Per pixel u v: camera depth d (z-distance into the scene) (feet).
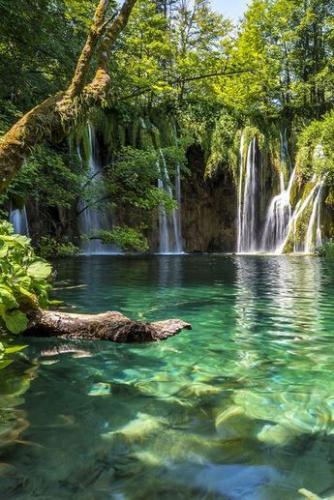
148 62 52.75
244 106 78.54
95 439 6.42
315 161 66.39
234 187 74.54
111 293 21.33
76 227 60.03
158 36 64.95
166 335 12.76
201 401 8.00
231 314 16.43
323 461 5.89
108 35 12.16
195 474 5.50
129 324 12.23
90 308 16.99
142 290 22.63
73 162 40.01
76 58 30.48
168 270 35.70
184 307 17.79
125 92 39.22
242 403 7.94
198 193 75.51
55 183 35.06
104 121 61.62
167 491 5.12
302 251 67.05
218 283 26.53
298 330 13.80
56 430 6.69
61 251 42.11
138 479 5.37
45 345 11.51
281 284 26.17
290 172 73.82
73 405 7.70
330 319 15.55
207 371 9.76
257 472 5.58
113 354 10.91
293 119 81.61
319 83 81.46
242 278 29.76
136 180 43.01
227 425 6.97
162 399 8.07
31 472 5.49
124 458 5.88
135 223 68.74
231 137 75.15
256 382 9.09
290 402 8.02
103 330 12.16
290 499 5.00
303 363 10.43
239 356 10.95
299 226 67.77
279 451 6.15
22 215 48.70
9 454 5.95
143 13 59.72
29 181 26.45
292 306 18.22
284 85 83.20
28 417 7.18
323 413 7.52
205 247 75.61
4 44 28.22
